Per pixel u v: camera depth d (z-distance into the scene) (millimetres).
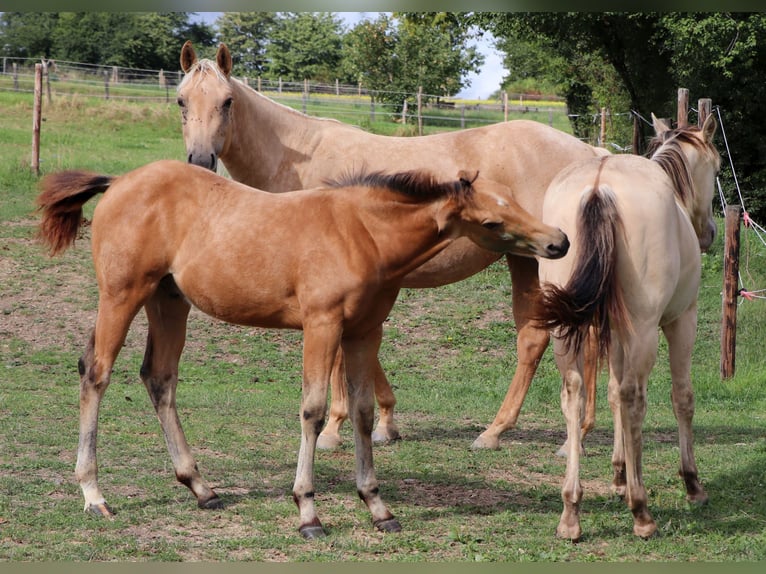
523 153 7023
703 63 19375
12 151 21156
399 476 6277
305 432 4871
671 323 5508
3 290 12188
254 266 4910
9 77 37250
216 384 9805
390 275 4973
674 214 4922
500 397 9508
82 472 5121
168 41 59219
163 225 5078
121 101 32344
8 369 9695
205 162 6562
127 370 10008
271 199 5078
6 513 5000
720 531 5133
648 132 22719
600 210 4676
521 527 5172
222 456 6590
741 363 10734
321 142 7094
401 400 9219
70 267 13242
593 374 7238
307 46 56438
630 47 22188
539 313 4641
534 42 24938
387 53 37219
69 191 5316
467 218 4812
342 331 4891
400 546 4793
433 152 7070
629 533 5078
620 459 5785
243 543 4734
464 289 13320
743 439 7633
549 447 7379
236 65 63125
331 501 5609
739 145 19922
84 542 4656
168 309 5371
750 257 14391
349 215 4891
